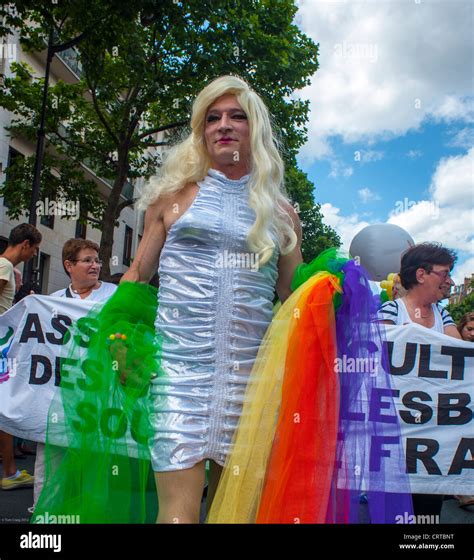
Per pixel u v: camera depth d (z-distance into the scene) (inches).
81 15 475.5
